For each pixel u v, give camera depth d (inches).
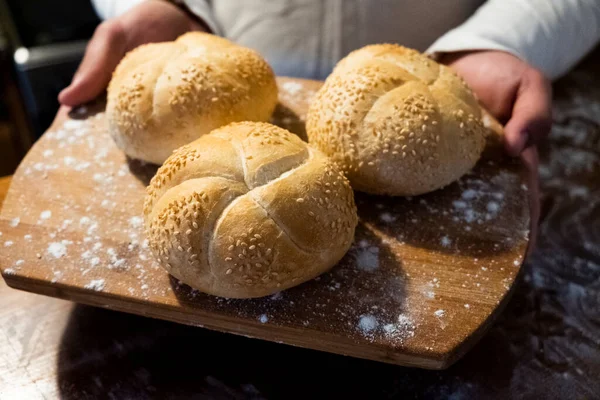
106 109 19.5
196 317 15.9
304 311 15.7
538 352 17.1
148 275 16.4
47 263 16.6
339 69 18.8
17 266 16.5
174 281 16.3
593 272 18.8
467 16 24.1
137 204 18.0
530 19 21.7
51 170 18.8
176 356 16.9
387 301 16.0
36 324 17.4
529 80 19.9
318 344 15.7
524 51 21.5
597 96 24.8
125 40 22.0
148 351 17.0
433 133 17.0
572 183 21.4
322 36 23.6
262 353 17.0
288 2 23.4
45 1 27.7
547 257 19.2
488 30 21.5
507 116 20.7
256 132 16.3
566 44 22.5
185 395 16.3
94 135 19.8
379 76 17.5
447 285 16.2
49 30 27.8
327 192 15.7
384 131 17.0
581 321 17.7
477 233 17.3
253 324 15.6
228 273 15.1
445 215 17.6
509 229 17.3
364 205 17.9
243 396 16.3
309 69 23.9
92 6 28.3
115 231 17.3
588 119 23.7
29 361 16.8
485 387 16.5
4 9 27.0
